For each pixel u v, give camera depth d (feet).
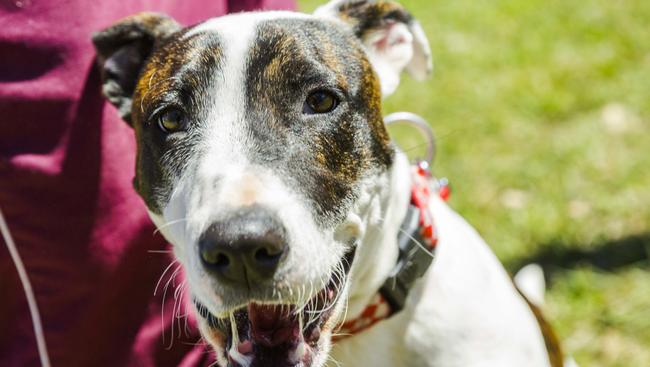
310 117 2.09
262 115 2.06
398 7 2.45
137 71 2.41
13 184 2.34
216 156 2.02
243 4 2.58
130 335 2.48
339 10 2.42
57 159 2.34
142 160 2.20
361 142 2.17
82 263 2.39
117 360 2.49
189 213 1.98
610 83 4.62
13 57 2.33
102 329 2.46
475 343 2.42
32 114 2.33
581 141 4.15
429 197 2.49
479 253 2.54
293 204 1.97
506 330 2.46
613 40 5.04
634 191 3.78
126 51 2.39
